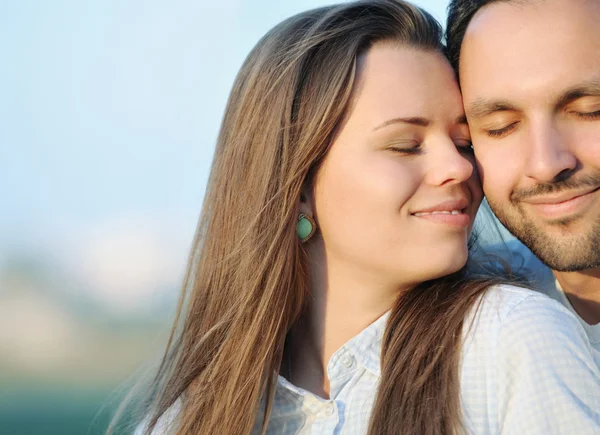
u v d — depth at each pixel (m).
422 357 1.96
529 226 2.18
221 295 2.30
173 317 2.69
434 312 2.03
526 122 2.11
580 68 2.03
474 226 2.59
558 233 2.15
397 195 2.00
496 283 2.04
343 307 2.17
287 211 2.18
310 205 2.19
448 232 2.02
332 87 2.09
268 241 2.20
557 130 2.08
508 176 2.15
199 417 2.17
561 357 1.78
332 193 2.11
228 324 2.25
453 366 1.91
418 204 2.02
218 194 2.36
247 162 2.29
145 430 2.30
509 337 1.85
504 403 1.82
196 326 2.34
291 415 2.12
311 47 2.18
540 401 1.73
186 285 2.48
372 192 2.02
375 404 1.93
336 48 2.14
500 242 2.72
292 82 2.19
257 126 2.27
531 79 2.05
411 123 2.05
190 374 2.25
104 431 2.75
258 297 2.20
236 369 2.15
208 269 2.35
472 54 2.17
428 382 1.91
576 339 1.84
